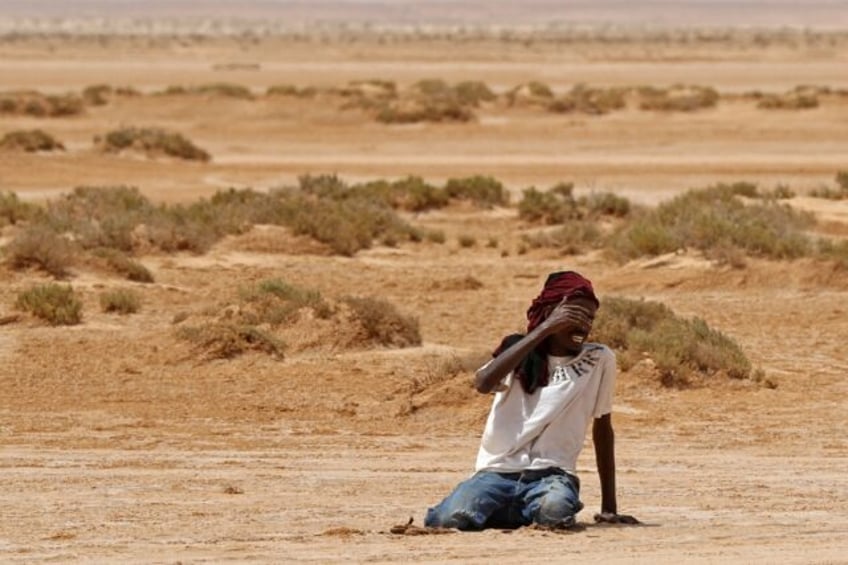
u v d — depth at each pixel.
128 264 55.47
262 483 28.23
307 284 56.62
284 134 122.38
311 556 19.88
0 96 135.75
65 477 28.81
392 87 147.75
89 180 91.94
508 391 21.83
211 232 62.88
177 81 197.50
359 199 74.19
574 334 21.55
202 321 44.94
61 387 39.66
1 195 73.00
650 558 19.16
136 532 22.50
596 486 27.91
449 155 110.25
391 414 37.28
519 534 21.28
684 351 41.34
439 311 51.88
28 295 48.00
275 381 40.19
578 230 66.56
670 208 69.94
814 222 69.69
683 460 31.83
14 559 20.00
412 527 21.77
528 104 135.62
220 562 19.50
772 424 36.66
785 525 22.80
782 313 51.88
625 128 124.94
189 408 37.75
